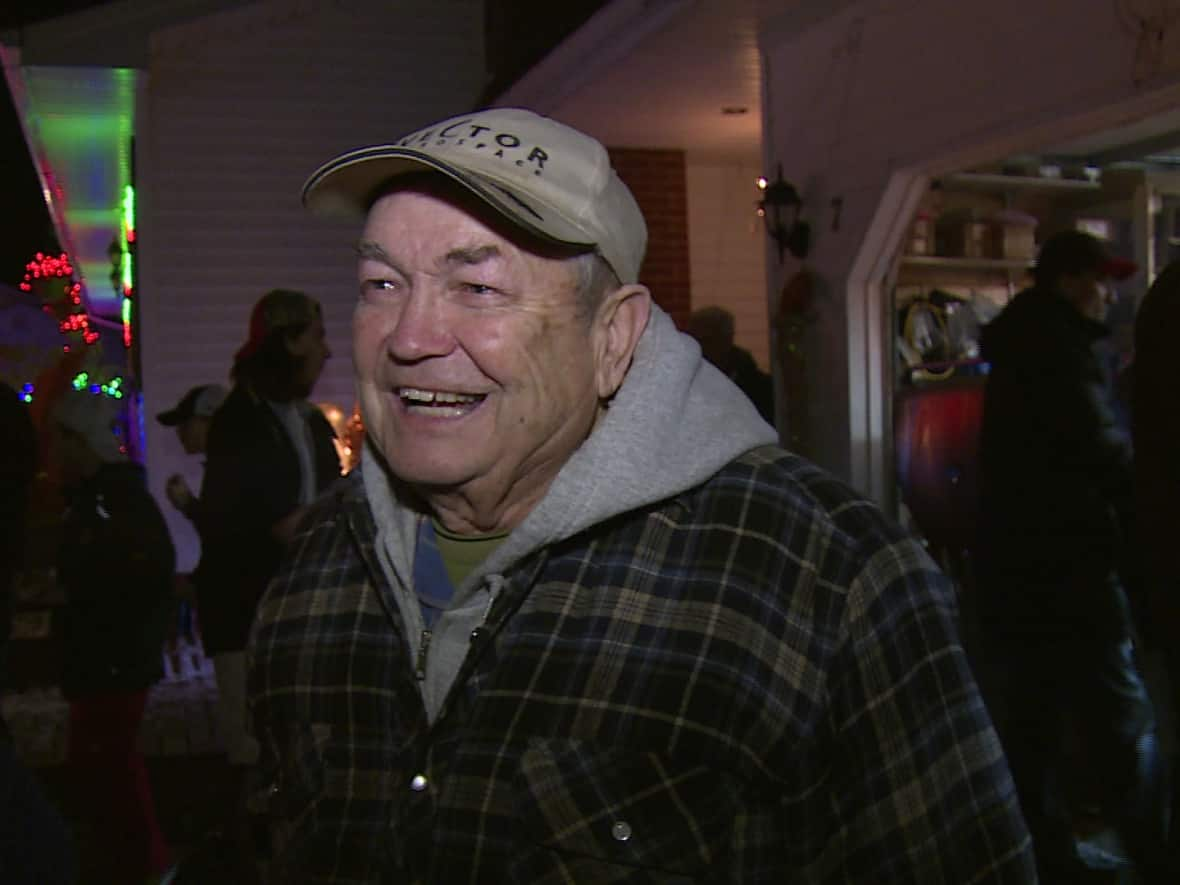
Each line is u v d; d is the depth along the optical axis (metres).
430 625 1.20
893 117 4.07
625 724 1.05
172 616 3.03
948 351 4.63
